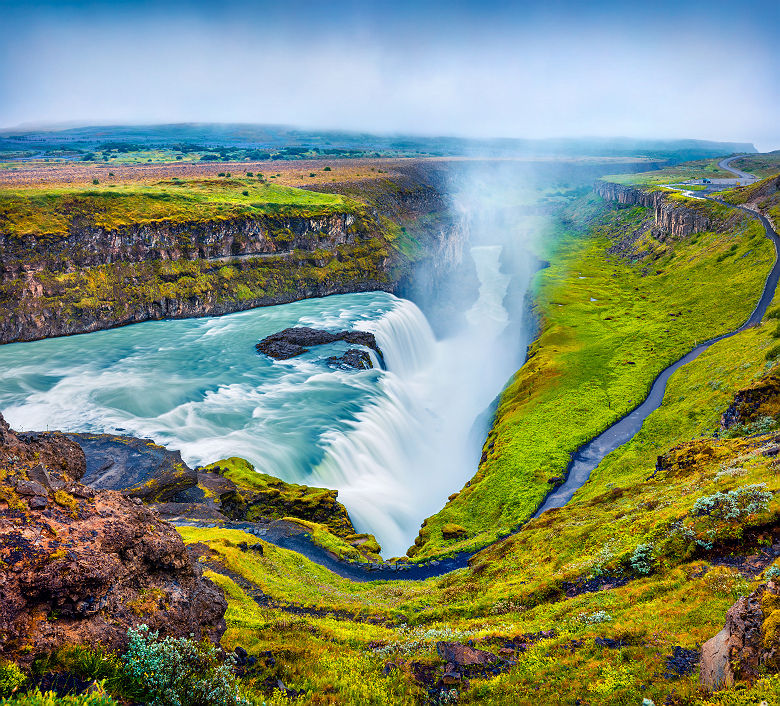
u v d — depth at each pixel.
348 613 38.75
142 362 114.38
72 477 25.80
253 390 104.62
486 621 33.16
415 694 23.48
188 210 156.62
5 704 13.82
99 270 138.38
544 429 86.00
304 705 21.30
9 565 16.61
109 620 17.83
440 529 68.19
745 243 151.50
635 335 122.50
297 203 181.88
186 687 17.58
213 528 54.53
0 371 105.31
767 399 58.22
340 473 83.69
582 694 21.52
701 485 41.69
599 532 41.47
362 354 120.75
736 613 19.88
